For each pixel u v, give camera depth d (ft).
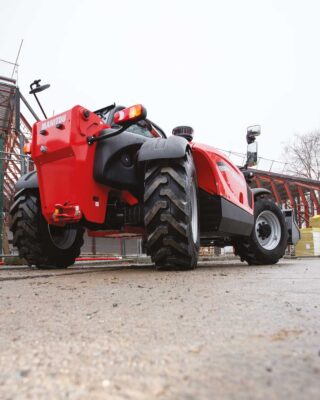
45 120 9.39
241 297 4.25
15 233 11.45
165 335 2.49
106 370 1.74
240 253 13.08
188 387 1.48
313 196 60.80
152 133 12.12
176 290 5.02
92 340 2.40
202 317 3.10
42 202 9.60
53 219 9.62
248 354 1.97
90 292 5.04
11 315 3.43
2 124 35.06
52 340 2.42
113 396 1.40
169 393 1.42
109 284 6.07
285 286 5.39
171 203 8.24
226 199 10.52
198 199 9.86
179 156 8.16
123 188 9.70
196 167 10.34
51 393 1.45
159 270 9.03
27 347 2.25
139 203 10.14
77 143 8.78
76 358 1.97
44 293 5.06
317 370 1.67
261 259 13.03
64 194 9.04
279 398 1.34
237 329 2.62
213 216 10.28
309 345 2.15
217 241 13.46
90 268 12.01
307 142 96.94
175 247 8.35
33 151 9.47
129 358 1.95
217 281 6.24
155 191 8.39
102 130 9.33
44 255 11.48
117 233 10.93
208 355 1.97
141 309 3.59
